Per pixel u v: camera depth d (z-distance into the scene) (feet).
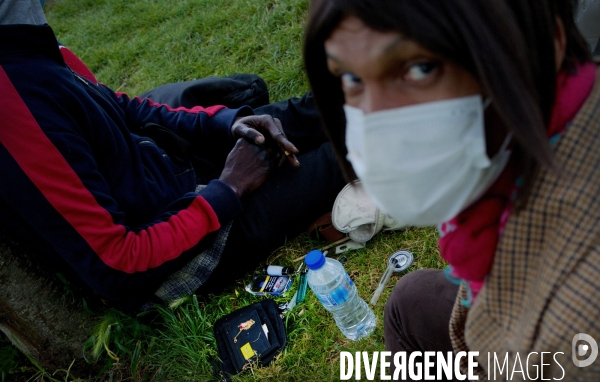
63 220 4.73
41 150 4.50
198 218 5.63
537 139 1.70
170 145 6.63
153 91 8.08
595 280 1.81
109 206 5.10
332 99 2.57
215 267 6.07
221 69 10.31
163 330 6.19
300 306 5.97
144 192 5.68
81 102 5.06
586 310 1.83
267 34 10.42
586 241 1.83
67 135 4.74
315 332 5.67
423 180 2.11
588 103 1.91
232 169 6.11
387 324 3.92
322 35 1.98
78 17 15.55
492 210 2.17
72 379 6.14
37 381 6.05
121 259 5.15
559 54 1.98
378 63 1.86
